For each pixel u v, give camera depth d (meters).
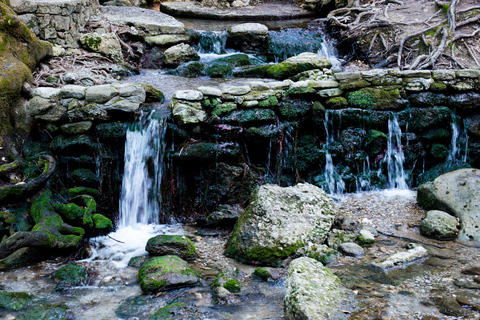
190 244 4.65
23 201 4.91
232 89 5.89
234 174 5.77
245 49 8.96
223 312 3.63
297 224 4.73
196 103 5.61
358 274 4.22
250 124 5.91
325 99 6.36
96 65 6.99
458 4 8.82
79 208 4.97
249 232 4.65
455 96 6.57
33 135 5.52
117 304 3.78
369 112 6.33
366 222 5.41
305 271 3.95
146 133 5.52
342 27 9.41
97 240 4.98
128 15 8.77
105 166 5.46
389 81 6.46
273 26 10.04
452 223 5.05
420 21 8.66
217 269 4.40
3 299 3.77
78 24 7.40
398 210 5.75
